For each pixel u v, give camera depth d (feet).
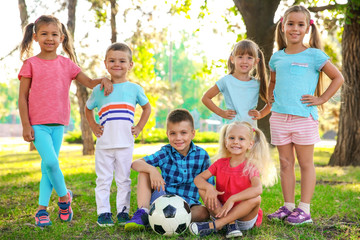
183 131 11.80
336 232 11.10
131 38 48.29
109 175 12.23
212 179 12.09
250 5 33.78
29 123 11.78
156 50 52.75
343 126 29.50
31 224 12.12
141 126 12.84
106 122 12.22
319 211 13.33
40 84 11.90
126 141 12.15
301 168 12.55
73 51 13.67
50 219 12.78
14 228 11.68
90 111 12.97
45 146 11.77
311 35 12.86
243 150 11.06
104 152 12.19
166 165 12.17
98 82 12.75
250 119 13.14
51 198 16.20
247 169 10.96
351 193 16.52
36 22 12.16
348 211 13.23
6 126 180.86
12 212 13.74
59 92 12.16
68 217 12.47
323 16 35.35
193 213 11.28
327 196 15.89
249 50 12.92
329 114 50.90
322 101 12.17
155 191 11.74
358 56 28.60
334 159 29.99
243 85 13.20
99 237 10.61
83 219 12.51
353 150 29.04
